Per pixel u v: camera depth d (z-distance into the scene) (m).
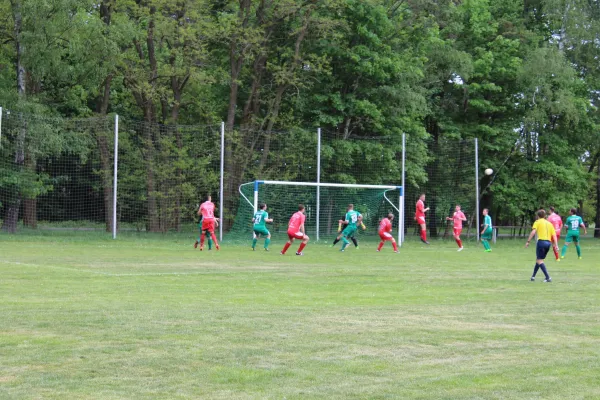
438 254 31.06
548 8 50.03
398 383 7.96
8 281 16.98
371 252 31.42
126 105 49.16
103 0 40.69
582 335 10.92
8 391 7.42
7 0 37.12
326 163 41.84
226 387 7.70
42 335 10.21
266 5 42.31
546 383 8.05
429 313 12.96
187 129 40.44
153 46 41.97
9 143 36.06
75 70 39.09
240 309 12.96
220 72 42.66
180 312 12.44
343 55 43.28
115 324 11.13
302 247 28.36
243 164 39.81
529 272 22.20
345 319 12.03
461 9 49.06
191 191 39.16
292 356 9.16
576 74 51.03
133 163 39.12
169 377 8.06
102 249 29.17
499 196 50.31
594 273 22.25
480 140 50.19
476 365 8.87
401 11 45.75
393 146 43.25
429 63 48.72
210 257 26.17
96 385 7.69
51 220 42.03
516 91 51.09
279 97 42.84
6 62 39.84
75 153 39.81
